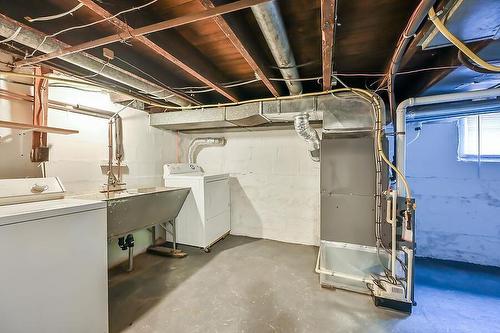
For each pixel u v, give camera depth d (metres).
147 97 2.77
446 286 2.43
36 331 1.32
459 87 2.24
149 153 3.53
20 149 2.01
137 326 1.82
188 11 1.45
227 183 3.94
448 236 3.16
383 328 1.80
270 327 1.81
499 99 2.23
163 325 1.83
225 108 3.09
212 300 2.16
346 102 2.42
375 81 2.47
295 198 3.71
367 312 1.98
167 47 1.60
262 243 3.66
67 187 2.45
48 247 1.38
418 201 3.29
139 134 3.35
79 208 1.54
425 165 3.25
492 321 1.88
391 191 2.07
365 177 2.22
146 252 3.29
